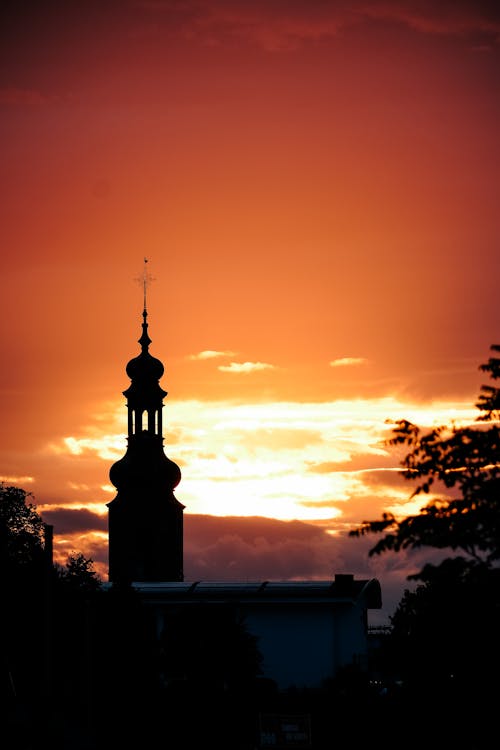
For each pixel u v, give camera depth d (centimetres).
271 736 7381
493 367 4862
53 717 11156
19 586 13750
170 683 10475
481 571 4575
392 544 4544
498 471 4606
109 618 11319
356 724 7769
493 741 5031
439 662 5153
